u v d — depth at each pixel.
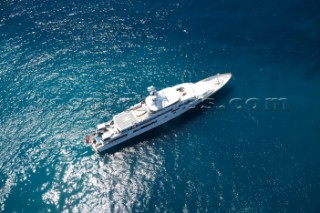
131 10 118.81
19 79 100.00
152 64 102.56
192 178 78.44
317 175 77.56
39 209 74.06
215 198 74.56
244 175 78.25
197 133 87.31
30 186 77.88
